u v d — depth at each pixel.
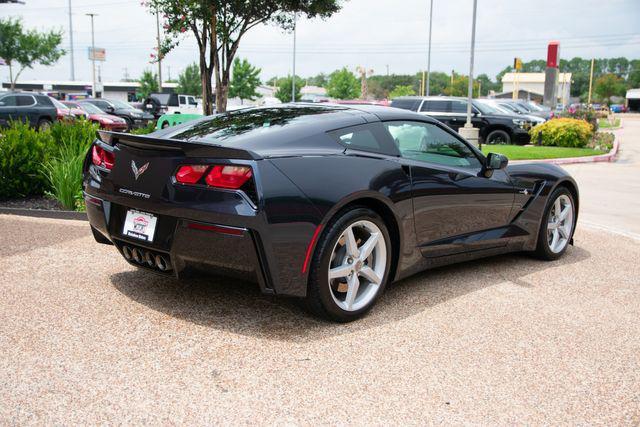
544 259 4.90
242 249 2.87
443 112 18.41
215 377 2.61
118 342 2.91
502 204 4.38
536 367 2.83
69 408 2.30
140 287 3.73
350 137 3.43
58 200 6.43
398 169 3.51
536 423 2.34
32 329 3.03
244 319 3.28
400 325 3.31
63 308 3.33
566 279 4.35
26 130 6.90
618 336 3.25
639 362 2.93
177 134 3.52
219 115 3.88
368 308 3.39
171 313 3.32
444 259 4.00
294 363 2.77
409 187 3.55
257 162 2.88
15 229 5.23
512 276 4.39
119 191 3.24
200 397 2.43
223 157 2.90
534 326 3.36
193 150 2.94
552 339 3.18
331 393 2.51
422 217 3.69
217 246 2.91
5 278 3.83
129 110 25.56
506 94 113.75
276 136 3.19
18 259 4.27
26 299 3.46
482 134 18.28
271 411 2.35
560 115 23.66
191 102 28.84
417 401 2.47
